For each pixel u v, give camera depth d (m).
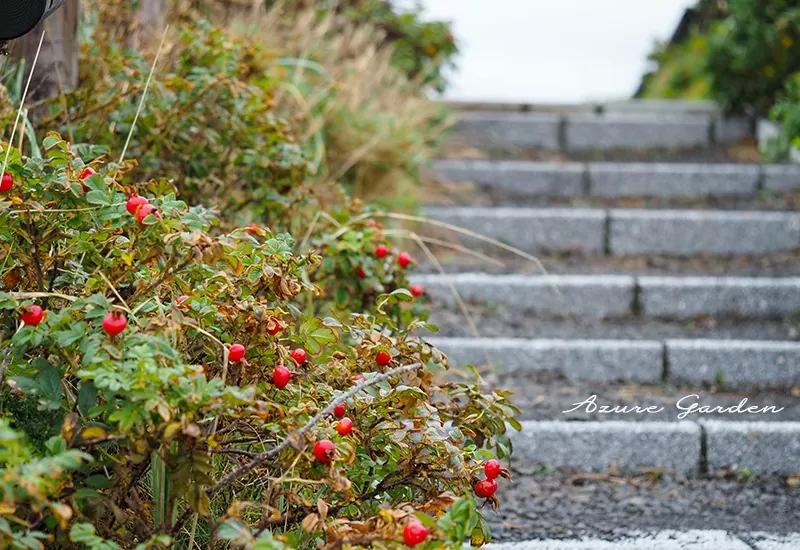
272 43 4.48
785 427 3.08
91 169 1.87
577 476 3.01
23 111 2.54
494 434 2.15
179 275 1.89
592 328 3.88
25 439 1.61
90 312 1.63
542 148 5.86
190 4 4.16
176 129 2.90
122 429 1.53
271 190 2.91
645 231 4.55
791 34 5.68
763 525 2.66
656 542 2.52
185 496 1.84
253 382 1.84
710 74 5.98
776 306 4.02
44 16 1.95
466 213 4.52
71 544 1.72
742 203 4.97
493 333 3.75
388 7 6.24
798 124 5.28
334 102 4.34
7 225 1.81
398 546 1.59
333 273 2.79
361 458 1.92
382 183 4.48
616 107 6.27
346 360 2.04
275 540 1.58
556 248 4.55
